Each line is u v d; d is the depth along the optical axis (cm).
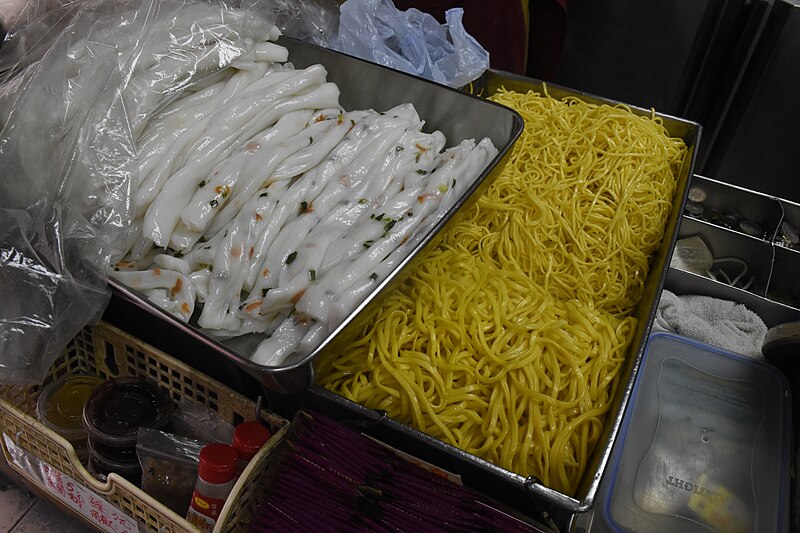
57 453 93
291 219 101
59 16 109
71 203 90
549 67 211
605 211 133
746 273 157
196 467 90
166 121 104
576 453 94
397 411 95
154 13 110
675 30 228
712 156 245
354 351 99
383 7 148
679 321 137
